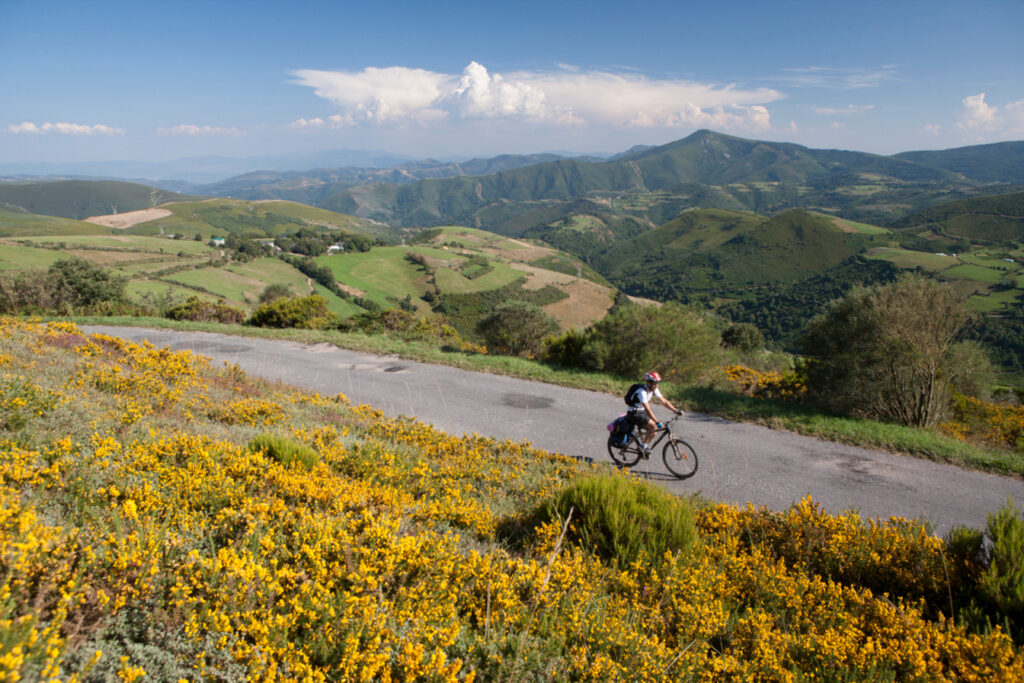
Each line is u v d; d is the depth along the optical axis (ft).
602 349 46.57
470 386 41.73
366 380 42.57
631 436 25.49
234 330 64.13
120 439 16.78
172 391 25.85
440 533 14.21
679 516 14.67
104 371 26.37
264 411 26.45
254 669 6.47
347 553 9.23
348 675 6.84
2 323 37.93
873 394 34.37
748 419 34.14
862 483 24.49
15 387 17.94
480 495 19.81
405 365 48.67
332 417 29.81
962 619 11.70
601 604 10.62
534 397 39.17
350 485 15.87
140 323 67.31
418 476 20.48
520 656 8.13
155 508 10.53
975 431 34.58
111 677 5.94
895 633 10.93
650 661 8.65
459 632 8.39
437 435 27.48
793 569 14.60
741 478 24.81
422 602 8.77
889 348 33.81
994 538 13.78
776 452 28.40
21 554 6.61
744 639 10.46
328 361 49.39
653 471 25.68
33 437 14.83
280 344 57.36
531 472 23.34
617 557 13.47
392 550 9.70
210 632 6.89
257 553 9.27
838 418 33.58
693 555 13.56
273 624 7.04
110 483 11.93
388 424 28.58
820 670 9.57
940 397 34.73
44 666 5.59
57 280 82.28
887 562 14.48
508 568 11.32
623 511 14.79
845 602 12.62
